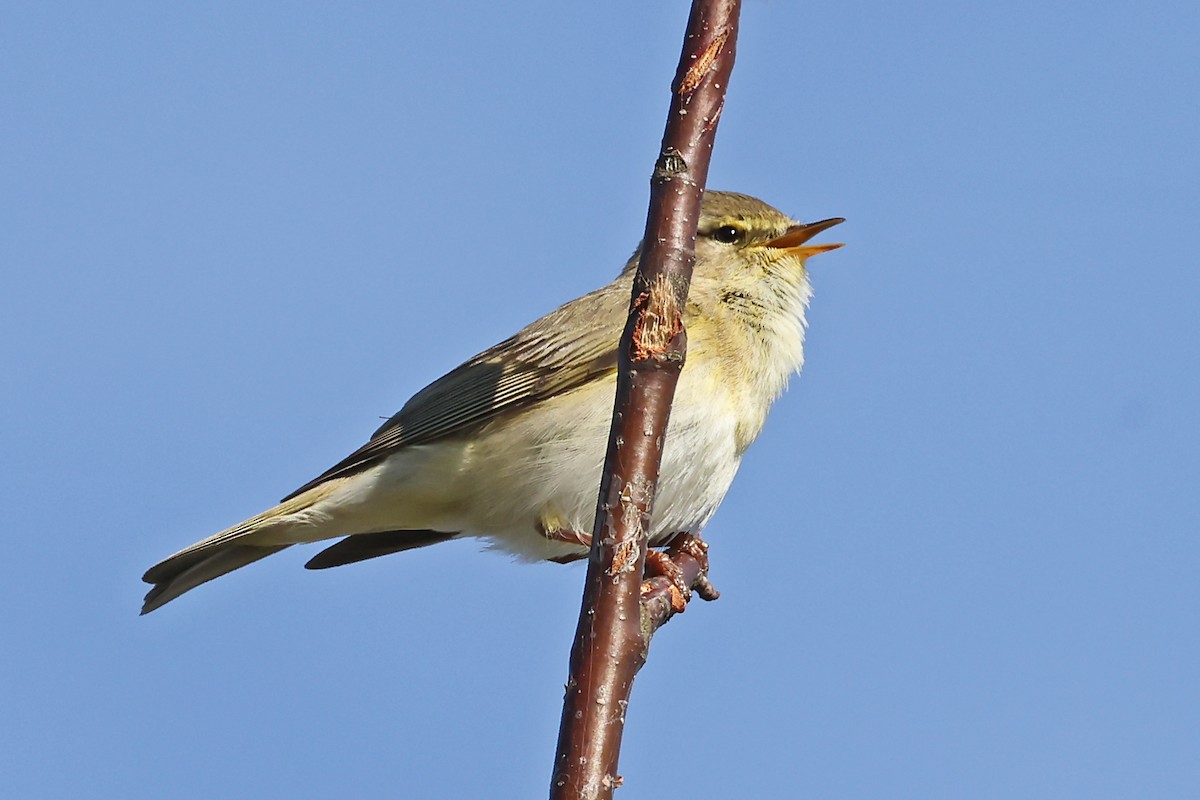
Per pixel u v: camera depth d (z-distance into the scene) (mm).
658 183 5953
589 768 5371
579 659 5566
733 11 6102
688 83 6016
